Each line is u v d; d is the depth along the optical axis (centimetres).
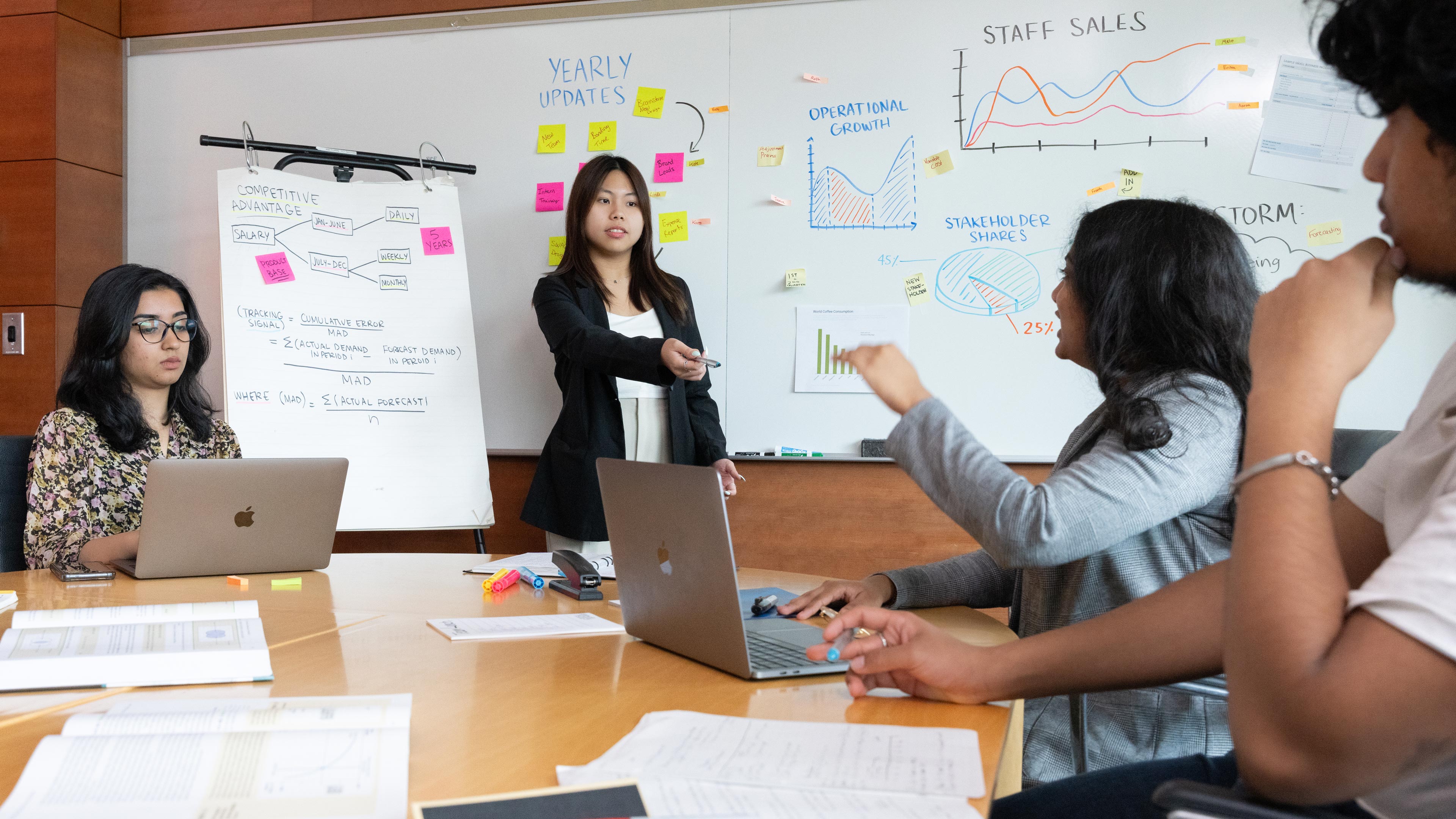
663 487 99
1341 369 62
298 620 119
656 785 61
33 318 312
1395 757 51
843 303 286
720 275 293
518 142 306
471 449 294
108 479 187
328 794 58
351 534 311
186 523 150
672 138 296
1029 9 277
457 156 310
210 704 74
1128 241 117
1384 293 64
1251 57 265
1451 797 61
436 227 299
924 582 130
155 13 329
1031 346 277
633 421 267
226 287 278
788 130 289
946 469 105
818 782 62
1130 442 105
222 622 105
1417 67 54
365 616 122
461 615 124
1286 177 264
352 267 292
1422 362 254
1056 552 101
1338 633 54
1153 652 82
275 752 62
